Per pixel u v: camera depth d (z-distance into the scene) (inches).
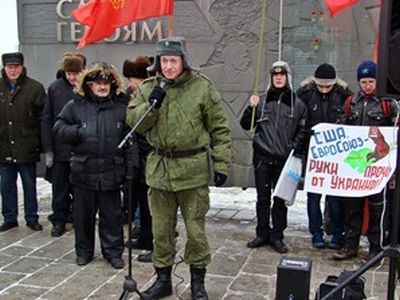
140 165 180.2
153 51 272.2
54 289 159.8
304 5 254.2
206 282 164.7
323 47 254.7
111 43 276.5
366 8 248.5
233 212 243.8
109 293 156.9
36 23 285.3
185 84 142.0
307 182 180.5
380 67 107.9
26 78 210.8
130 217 138.3
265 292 157.9
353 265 180.4
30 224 217.0
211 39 264.4
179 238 205.8
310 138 180.4
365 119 177.9
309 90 193.8
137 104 145.1
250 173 265.4
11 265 179.2
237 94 263.6
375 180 174.1
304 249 196.2
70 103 177.5
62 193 207.9
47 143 204.8
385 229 180.1
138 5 201.8
